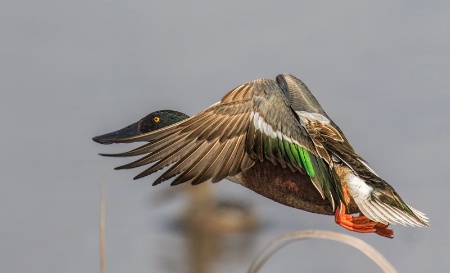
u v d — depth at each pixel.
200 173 9.27
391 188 9.91
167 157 9.27
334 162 9.96
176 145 9.31
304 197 10.08
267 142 9.51
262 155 9.46
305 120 10.30
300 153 9.64
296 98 10.71
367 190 9.82
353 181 9.87
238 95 9.52
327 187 9.66
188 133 9.36
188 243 13.02
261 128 9.50
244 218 13.51
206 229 13.11
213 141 9.38
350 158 9.97
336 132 10.20
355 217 9.78
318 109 10.63
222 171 9.32
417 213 9.91
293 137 9.65
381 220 9.62
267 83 9.67
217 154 9.35
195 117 9.39
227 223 13.37
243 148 9.43
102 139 12.12
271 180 10.11
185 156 9.29
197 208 13.48
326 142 10.05
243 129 9.45
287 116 9.66
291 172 10.02
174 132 9.36
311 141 9.77
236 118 9.45
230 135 9.41
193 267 12.45
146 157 9.25
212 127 9.39
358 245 7.96
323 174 9.70
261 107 9.52
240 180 10.23
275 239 8.34
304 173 9.98
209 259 12.63
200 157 9.30
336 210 9.77
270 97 9.59
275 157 9.52
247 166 9.41
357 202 9.80
